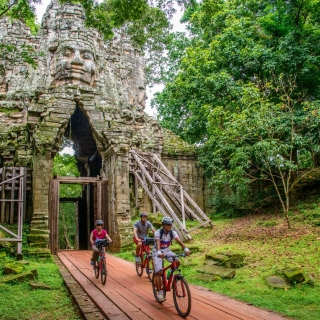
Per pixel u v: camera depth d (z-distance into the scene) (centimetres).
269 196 1931
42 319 587
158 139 2123
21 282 817
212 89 1900
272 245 1085
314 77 1725
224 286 769
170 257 579
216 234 1438
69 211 3447
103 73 2111
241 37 1859
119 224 1435
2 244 1188
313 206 1542
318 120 1465
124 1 957
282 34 1822
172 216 1448
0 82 1988
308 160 2378
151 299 638
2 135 1761
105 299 644
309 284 734
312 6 1742
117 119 1652
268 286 745
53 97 1579
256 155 1464
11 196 1442
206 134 2122
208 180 2186
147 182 1880
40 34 2095
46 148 1457
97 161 2198
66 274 922
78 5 1950
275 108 1379
